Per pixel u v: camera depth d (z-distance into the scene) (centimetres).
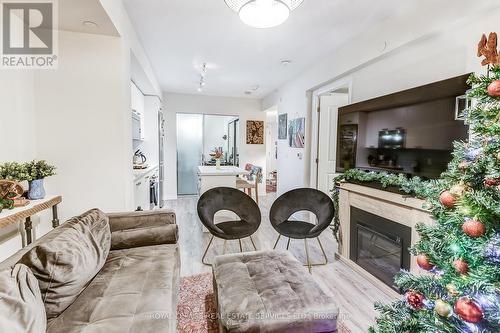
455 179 111
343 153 309
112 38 236
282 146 538
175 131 618
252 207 284
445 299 104
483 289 89
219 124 771
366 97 299
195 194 674
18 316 91
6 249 192
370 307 201
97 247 162
